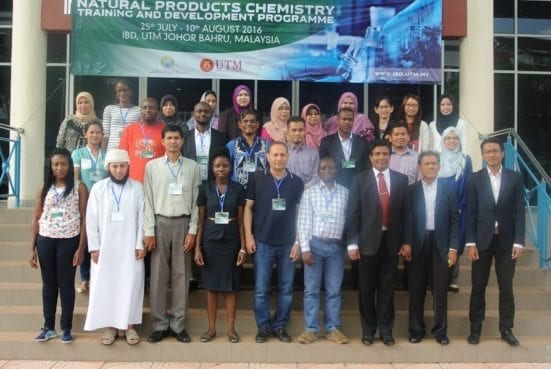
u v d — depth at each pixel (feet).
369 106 35.99
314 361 17.80
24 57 27.86
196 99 35.55
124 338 18.06
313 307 18.08
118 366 17.21
